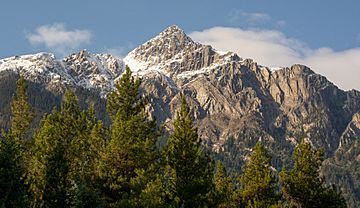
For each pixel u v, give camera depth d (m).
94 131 61.19
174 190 55.84
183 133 58.62
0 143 49.06
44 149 60.97
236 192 72.44
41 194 55.09
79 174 54.56
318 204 68.12
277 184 71.31
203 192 56.16
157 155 58.66
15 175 46.97
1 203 44.69
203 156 58.47
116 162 57.78
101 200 53.56
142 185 54.56
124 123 58.44
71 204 53.12
